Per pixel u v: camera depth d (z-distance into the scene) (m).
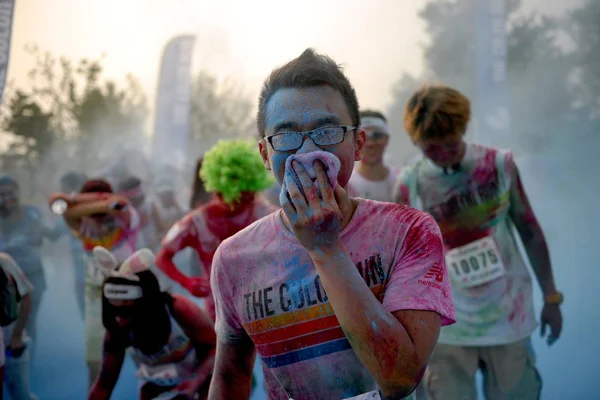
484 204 3.08
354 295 1.23
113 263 2.85
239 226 3.53
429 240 1.35
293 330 1.38
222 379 1.55
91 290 3.94
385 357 1.21
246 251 1.44
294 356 1.39
